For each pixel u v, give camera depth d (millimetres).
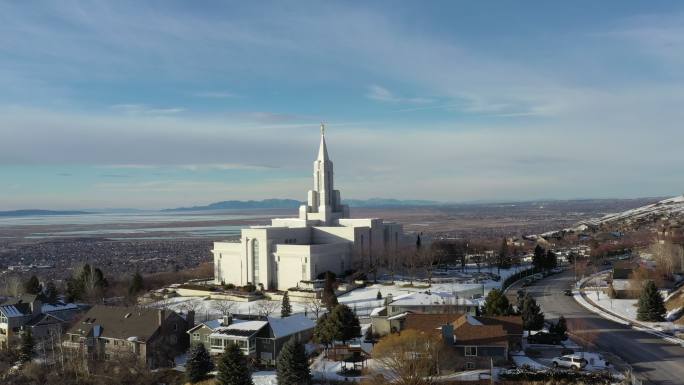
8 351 119812
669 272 163625
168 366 109000
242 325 108625
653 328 118438
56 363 110375
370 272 182875
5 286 198750
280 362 89125
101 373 105312
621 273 163375
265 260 181000
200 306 157125
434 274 191625
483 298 145500
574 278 190125
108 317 117188
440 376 86875
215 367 99250
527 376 86125
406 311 113812
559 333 107625
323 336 105500
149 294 173000
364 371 89250
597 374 87000
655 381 86000
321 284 169375
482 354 90688
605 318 129750
